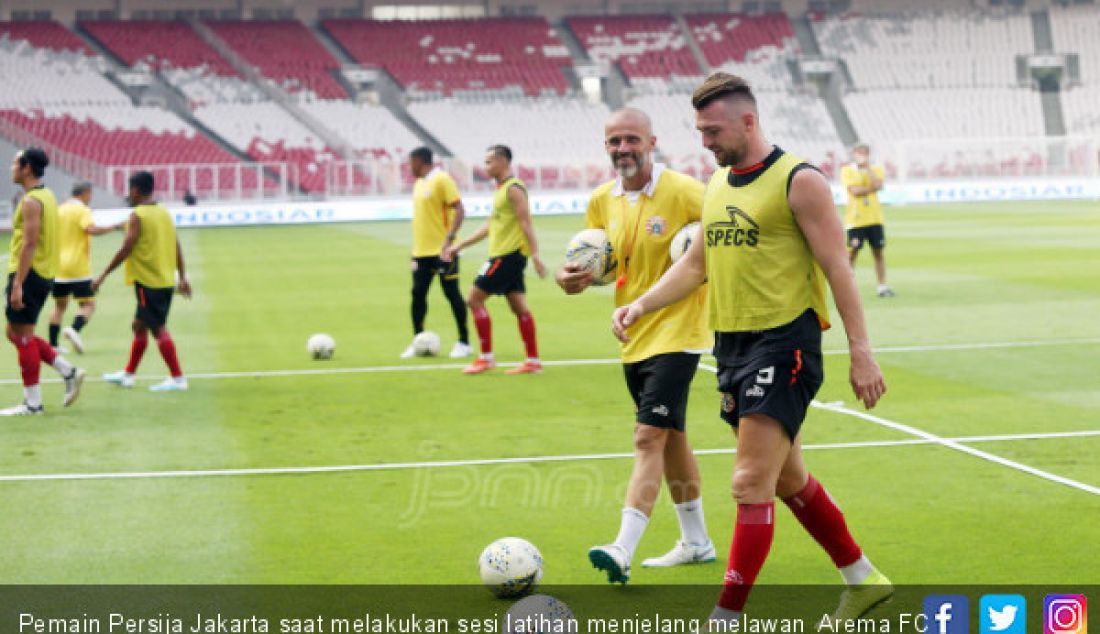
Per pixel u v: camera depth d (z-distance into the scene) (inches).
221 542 246.5
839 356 492.1
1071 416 363.6
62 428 367.2
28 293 385.1
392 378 458.0
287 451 331.6
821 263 181.5
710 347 224.4
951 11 2369.6
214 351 542.0
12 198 1798.7
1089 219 1316.4
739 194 185.6
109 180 1747.0
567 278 230.4
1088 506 263.9
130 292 832.9
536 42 2284.7
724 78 183.5
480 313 465.4
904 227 1249.4
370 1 2348.7
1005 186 1761.8
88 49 2054.6
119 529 256.2
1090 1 2381.9
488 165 455.2
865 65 2287.2
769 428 182.9
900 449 323.6
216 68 2097.7
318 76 2123.5
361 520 262.1
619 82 2253.9
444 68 2206.0
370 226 1572.3
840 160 2108.8
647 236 228.4
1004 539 241.0
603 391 422.3
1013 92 2245.3
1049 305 638.5
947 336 539.2
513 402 403.2
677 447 228.1
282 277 900.0
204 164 1866.4
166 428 366.3
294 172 1820.9
